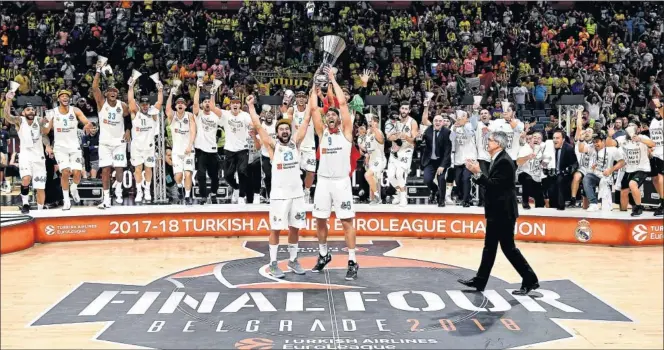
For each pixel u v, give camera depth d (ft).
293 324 24.85
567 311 26.55
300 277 31.86
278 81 75.25
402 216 41.68
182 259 35.76
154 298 28.37
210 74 75.61
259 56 79.00
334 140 30.94
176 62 76.79
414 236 41.57
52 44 82.53
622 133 41.86
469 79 71.97
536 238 40.63
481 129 41.55
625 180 41.27
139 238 41.47
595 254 36.96
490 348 22.39
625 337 23.57
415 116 67.00
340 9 86.74
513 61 83.51
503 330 24.22
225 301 27.89
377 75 78.38
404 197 43.52
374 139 44.01
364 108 62.08
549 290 29.60
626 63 84.33
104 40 81.97
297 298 28.32
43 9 90.38
